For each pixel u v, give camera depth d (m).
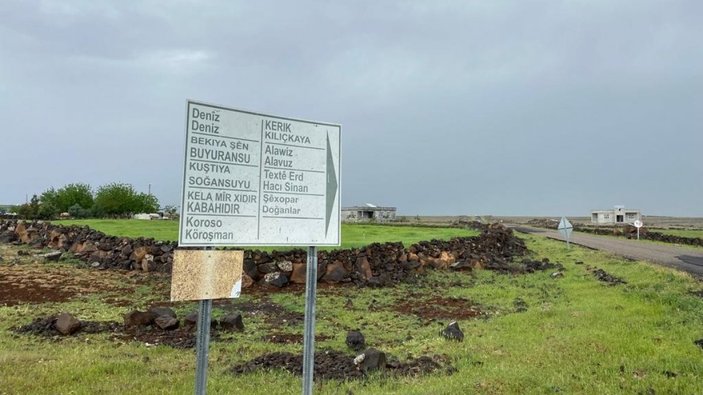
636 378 5.46
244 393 5.14
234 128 3.99
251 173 4.06
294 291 12.14
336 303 10.88
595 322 8.26
